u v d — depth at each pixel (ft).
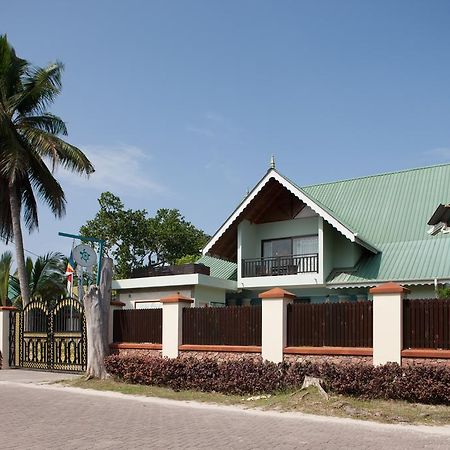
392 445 28.55
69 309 62.95
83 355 60.80
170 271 81.82
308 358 46.03
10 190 82.48
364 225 77.41
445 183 77.87
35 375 60.23
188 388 48.11
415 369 39.29
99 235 146.10
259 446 28.12
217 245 81.05
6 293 98.94
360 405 38.42
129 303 83.15
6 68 84.58
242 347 49.80
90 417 36.55
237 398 44.16
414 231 73.05
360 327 44.55
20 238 83.10
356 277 69.87
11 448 27.53
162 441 29.25
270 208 81.00
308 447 27.96
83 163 84.43
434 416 35.63
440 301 41.29
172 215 162.20
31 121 87.66
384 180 83.66
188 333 53.62
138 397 45.85
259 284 76.54
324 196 85.87
